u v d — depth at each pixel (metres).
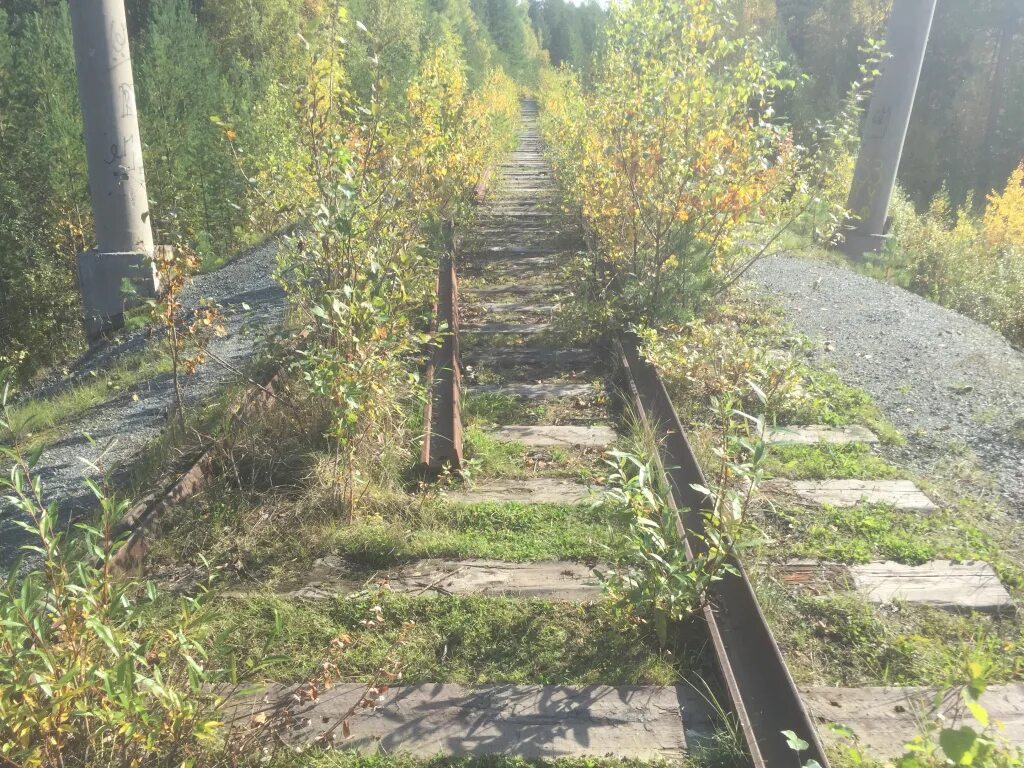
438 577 3.57
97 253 9.09
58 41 22.28
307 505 4.04
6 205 17.77
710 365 5.71
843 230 11.49
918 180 37.00
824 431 5.13
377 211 5.02
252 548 3.75
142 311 8.92
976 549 3.83
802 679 3.00
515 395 5.74
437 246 7.98
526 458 4.79
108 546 2.47
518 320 7.30
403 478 4.47
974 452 4.87
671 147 6.98
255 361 5.82
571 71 17.62
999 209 15.42
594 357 6.46
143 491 4.17
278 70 24.47
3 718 1.99
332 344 4.66
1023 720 2.77
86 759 2.26
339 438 4.11
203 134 19.62
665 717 2.75
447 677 2.95
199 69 23.70
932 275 11.22
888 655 3.12
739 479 4.36
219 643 2.46
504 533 3.96
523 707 2.80
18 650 2.08
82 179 18.41
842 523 4.04
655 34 7.31
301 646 3.11
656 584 3.10
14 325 16.14
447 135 8.30
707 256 7.13
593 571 3.56
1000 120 37.06
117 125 8.85
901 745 2.65
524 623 3.25
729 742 2.60
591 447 4.96
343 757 2.57
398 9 30.67
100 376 7.39
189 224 17.34
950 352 6.53
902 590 3.52
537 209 12.13
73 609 2.25
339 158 4.49
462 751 2.61
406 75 19.23
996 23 36.28
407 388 5.32
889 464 4.72
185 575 3.56
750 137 7.00
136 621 2.52
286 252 5.18
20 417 6.20
